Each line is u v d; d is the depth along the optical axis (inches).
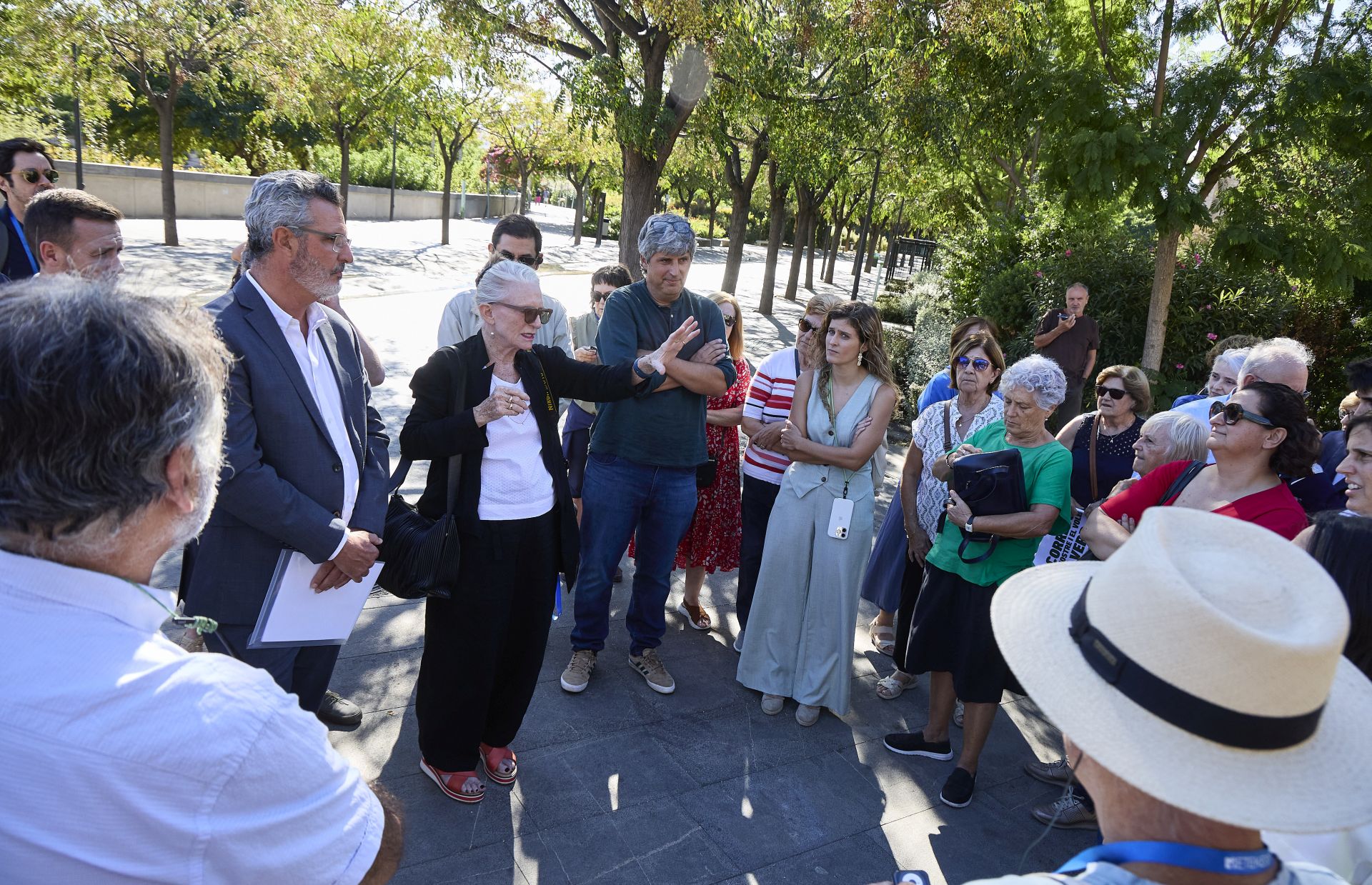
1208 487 111.3
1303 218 297.0
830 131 491.8
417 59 786.2
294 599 93.4
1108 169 298.4
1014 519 118.3
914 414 367.2
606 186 1476.4
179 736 35.0
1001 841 120.4
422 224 1435.8
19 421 34.0
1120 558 40.2
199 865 35.9
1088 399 394.0
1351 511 99.1
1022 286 428.8
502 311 107.9
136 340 36.3
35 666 34.1
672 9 371.6
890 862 113.8
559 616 175.2
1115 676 37.9
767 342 603.8
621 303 140.6
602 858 108.6
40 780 33.4
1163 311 345.4
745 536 165.8
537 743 131.6
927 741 138.4
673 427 139.9
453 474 108.8
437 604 111.6
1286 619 36.1
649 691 149.9
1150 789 35.4
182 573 94.6
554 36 461.7
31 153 143.6
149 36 626.2
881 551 169.5
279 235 88.7
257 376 89.2
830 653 142.4
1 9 567.2
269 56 702.5
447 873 103.3
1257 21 320.5
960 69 445.1
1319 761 36.7
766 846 114.3
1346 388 391.5
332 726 129.4
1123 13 348.8
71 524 35.8
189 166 1216.8
